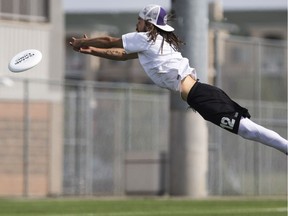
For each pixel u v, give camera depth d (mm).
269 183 88125
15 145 85188
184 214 58469
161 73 36594
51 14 89375
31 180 85500
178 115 79375
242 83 86875
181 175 79625
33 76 87938
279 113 89812
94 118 90000
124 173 84375
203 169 79938
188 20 75562
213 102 36406
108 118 90250
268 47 89562
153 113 94188
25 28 87375
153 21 36500
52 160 86938
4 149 84438
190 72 36844
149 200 73812
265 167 87938
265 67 89375
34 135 86438
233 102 36656
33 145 86250
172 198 77312
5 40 86000
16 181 84750
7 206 65625
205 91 36531
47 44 89188
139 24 36812
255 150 87250
